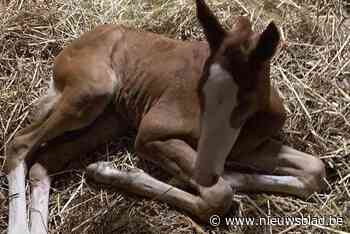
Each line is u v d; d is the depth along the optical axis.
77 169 3.79
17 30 4.39
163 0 4.69
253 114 3.38
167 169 3.58
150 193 3.57
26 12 4.47
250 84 3.10
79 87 3.62
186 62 3.59
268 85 3.36
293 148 3.76
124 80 3.76
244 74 3.08
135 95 3.73
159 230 3.48
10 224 3.50
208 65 3.16
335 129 3.86
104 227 3.48
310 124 3.86
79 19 4.51
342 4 4.74
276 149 3.67
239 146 3.59
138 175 3.60
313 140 3.85
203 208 3.42
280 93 3.99
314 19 4.57
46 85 4.14
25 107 3.99
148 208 3.57
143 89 3.69
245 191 3.62
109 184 3.67
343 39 4.43
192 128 3.53
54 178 3.77
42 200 3.60
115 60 3.77
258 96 3.22
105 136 3.86
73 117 3.65
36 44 4.34
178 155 3.52
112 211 3.54
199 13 3.17
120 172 3.63
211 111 3.15
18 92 4.05
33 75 4.17
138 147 3.65
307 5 4.73
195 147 3.58
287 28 4.50
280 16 4.68
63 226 3.52
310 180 3.56
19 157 3.71
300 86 4.05
